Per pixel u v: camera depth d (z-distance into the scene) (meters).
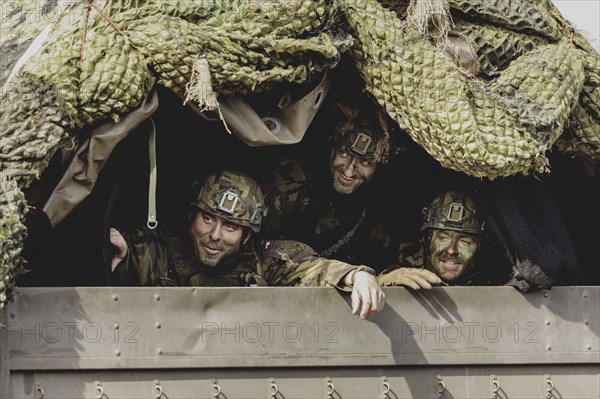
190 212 7.87
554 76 7.89
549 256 7.79
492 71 7.97
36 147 6.64
